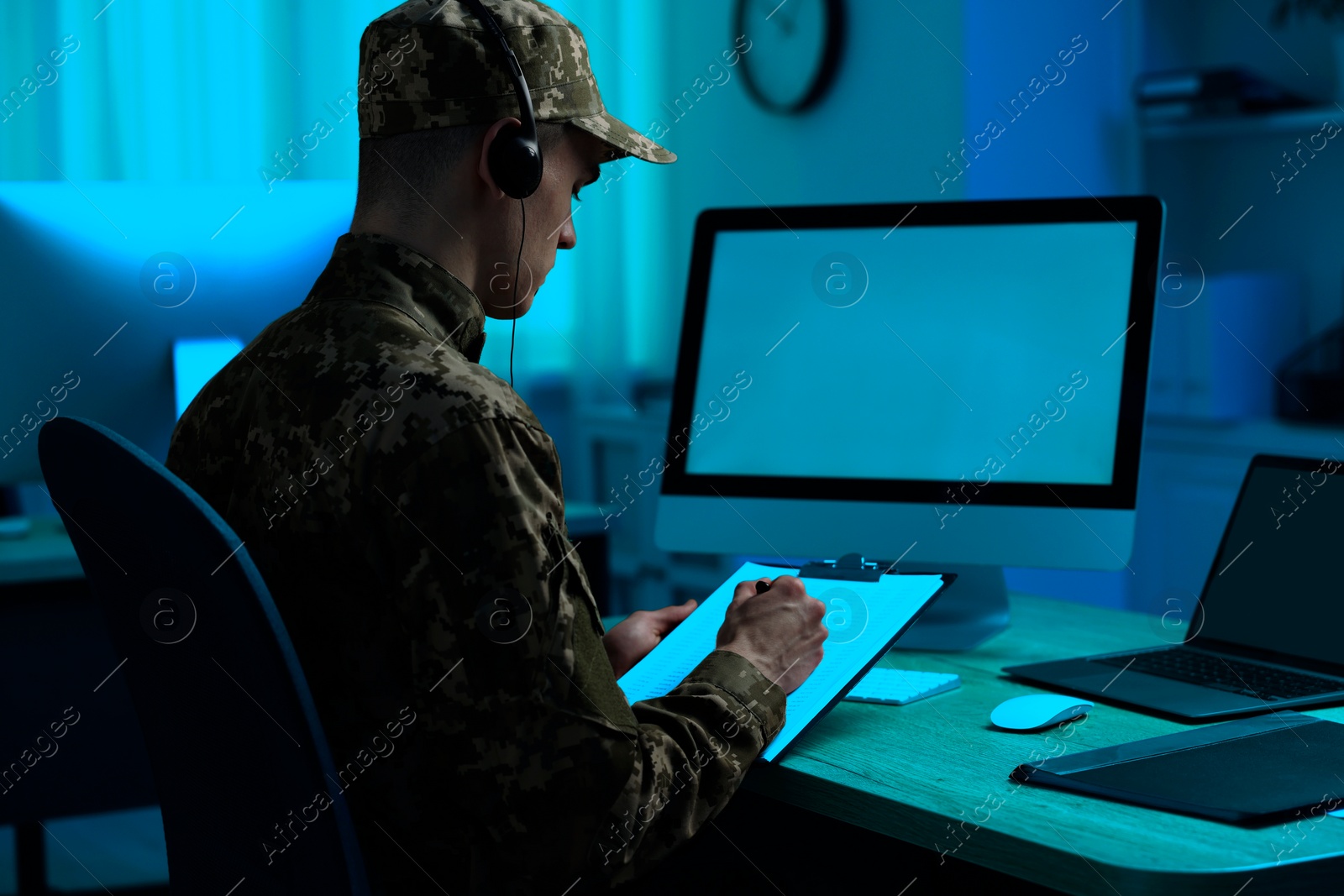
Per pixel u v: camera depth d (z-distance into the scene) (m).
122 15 3.37
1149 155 3.35
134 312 1.95
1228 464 2.98
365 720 0.89
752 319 1.54
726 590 1.33
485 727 0.86
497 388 0.92
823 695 1.08
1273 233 3.27
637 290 3.93
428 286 1.00
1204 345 3.03
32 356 1.92
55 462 0.93
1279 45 3.22
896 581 1.24
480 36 1.01
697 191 3.88
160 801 1.06
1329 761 0.95
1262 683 1.18
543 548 0.88
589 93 1.10
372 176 1.04
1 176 3.30
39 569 1.93
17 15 3.29
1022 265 1.44
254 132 3.50
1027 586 3.21
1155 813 0.85
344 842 0.83
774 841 1.28
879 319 1.49
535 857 0.87
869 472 1.47
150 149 3.41
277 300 2.02
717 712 0.98
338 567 0.89
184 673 0.91
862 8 3.32
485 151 1.01
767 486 1.51
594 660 0.91
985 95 3.10
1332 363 3.07
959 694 1.20
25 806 1.98
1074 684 1.20
